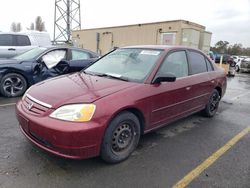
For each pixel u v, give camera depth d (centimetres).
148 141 398
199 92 468
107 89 321
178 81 408
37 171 293
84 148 280
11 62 633
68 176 287
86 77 380
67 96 301
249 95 873
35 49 731
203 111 534
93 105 287
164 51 406
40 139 294
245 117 567
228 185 287
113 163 319
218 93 553
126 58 420
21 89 648
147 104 344
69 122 276
